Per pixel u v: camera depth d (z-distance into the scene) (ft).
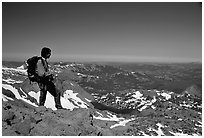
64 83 224.53
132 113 188.85
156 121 96.17
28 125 23.73
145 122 87.61
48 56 26.94
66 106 180.86
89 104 211.61
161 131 80.69
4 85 106.73
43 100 28.12
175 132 86.33
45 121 25.39
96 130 27.68
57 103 29.12
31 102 105.81
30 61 26.63
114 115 117.50
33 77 26.81
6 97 79.66
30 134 23.30
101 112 114.62
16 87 115.24
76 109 30.48
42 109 27.20
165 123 95.96
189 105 276.41
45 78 27.20
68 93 217.15
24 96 108.37
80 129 26.09
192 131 93.56
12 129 22.67
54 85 28.25
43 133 23.61
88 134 26.32
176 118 156.35
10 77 221.46
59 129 24.80
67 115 28.37
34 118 25.05
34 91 123.34
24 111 26.23
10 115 23.73
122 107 282.56
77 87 239.91
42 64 26.71
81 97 218.79
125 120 103.40
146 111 187.83
